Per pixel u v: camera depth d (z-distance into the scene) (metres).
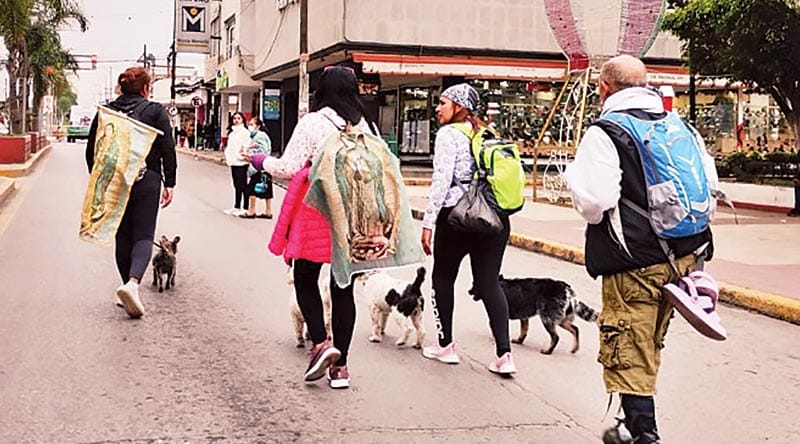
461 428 5.18
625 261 4.19
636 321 4.22
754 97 27.25
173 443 4.77
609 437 4.35
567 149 20.00
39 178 24.41
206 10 53.53
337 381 5.85
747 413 5.77
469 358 6.74
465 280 10.12
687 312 4.11
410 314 6.86
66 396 5.52
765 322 8.73
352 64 28.33
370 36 26.69
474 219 5.90
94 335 7.04
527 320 7.25
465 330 7.68
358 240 5.48
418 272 6.84
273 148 39.47
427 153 31.73
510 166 5.98
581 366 6.63
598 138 4.21
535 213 17.41
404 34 26.88
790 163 20.89
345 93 5.67
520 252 13.25
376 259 5.54
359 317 7.96
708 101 29.03
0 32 19.73
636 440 4.23
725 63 19.84
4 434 4.83
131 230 7.80
